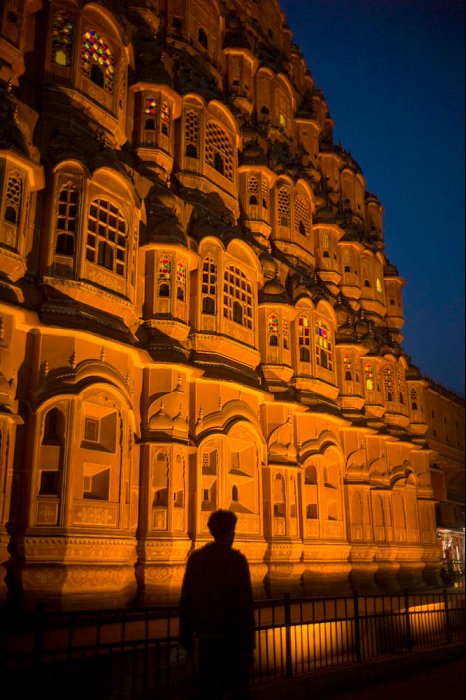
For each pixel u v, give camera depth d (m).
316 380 25.83
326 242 32.66
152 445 17.58
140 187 20.02
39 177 15.61
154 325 18.75
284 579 21.64
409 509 32.88
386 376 34.38
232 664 6.79
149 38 23.53
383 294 39.81
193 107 23.89
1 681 7.97
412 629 17.97
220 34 29.66
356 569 26.64
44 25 18.42
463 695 13.10
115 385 16.31
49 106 17.72
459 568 42.62
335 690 12.59
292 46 40.38
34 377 14.97
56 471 14.75
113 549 15.40
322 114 42.19
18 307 14.34
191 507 18.66
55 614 8.23
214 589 6.98
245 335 22.33
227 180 25.14
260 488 21.48
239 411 20.73
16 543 13.87
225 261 21.91
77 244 16.20
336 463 26.62
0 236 14.33
